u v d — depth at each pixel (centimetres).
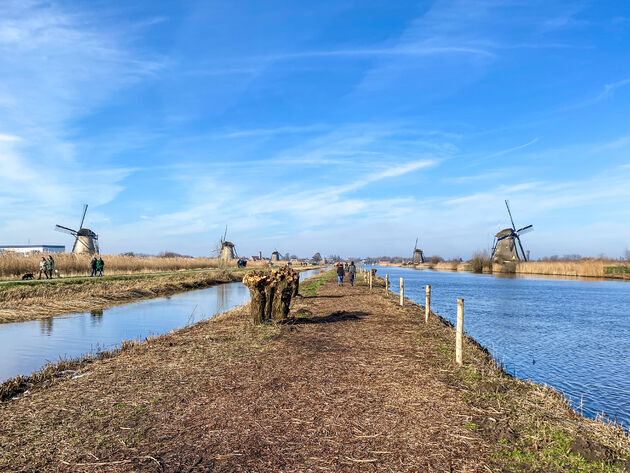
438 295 3612
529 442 537
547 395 775
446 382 786
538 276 7450
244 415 620
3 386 823
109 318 1969
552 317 2367
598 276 7069
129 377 830
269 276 1500
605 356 1459
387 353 1016
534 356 1455
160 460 482
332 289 2967
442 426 582
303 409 643
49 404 681
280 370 862
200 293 3362
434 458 488
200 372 856
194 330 1404
